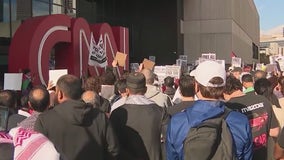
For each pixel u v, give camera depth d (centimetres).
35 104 457
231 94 542
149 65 1193
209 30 4319
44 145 263
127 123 498
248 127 373
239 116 374
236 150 368
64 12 2764
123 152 496
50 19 1416
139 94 511
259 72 823
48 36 1407
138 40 3906
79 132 408
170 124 375
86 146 408
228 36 4306
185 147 355
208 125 354
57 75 702
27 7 2317
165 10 3881
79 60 1572
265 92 633
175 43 3866
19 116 512
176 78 1410
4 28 2142
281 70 1670
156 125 500
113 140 430
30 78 1284
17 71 1345
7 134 270
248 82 651
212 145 346
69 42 1535
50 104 514
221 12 4300
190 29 4328
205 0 4322
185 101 513
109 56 1819
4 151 261
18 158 258
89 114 416
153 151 499
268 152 539
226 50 4300
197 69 384
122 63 1309
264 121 527
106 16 3584
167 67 1427
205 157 347
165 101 646
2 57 2158
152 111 503
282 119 611
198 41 4334
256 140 524
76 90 412
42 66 1375
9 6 2175
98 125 420
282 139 391
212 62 384
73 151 404
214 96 375
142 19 3897
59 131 402
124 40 2073
